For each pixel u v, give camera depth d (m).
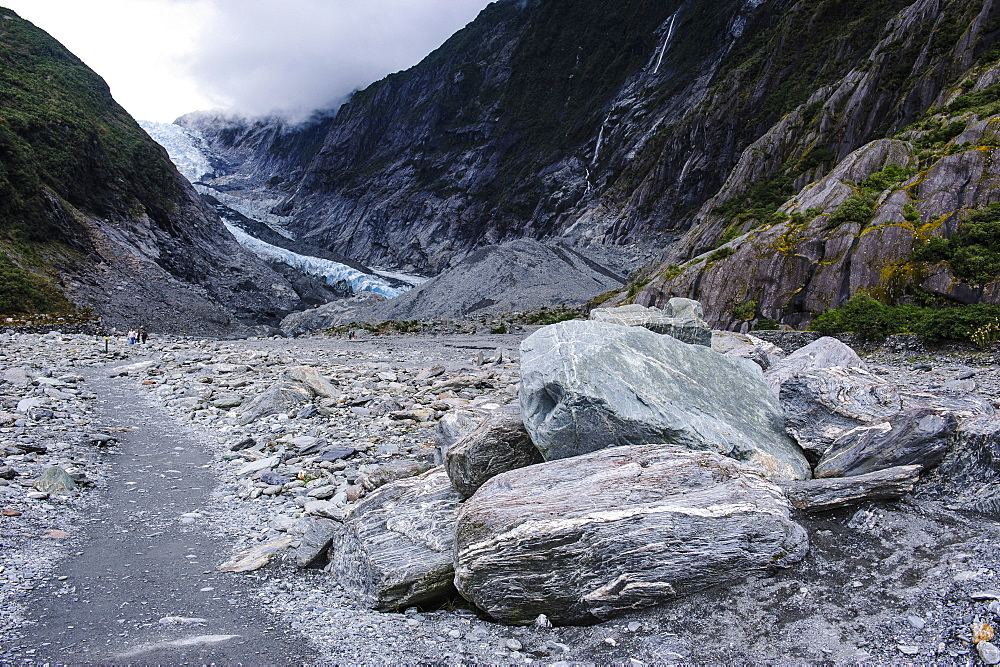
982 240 28.67
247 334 89.31
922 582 5.02
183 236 117.81
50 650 4.74
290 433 13.49
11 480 9.16
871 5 118.75
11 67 120.00
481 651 5.03
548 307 76.62
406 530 6.57
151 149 128.38
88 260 88.62
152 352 33.12
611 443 6.66
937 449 6.52
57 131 102.31
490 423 7.25
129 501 9.04
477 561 5.51
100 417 15.19
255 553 6.95
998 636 4.21
